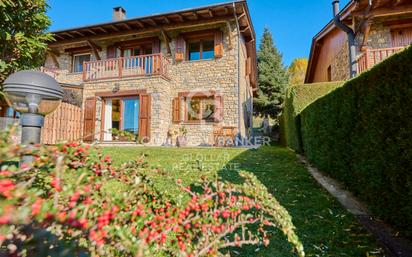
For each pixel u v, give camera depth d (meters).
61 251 1.03
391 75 2.23
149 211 1.41
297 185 3.99
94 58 12.06
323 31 11.09
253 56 14.36
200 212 1.52
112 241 1.09
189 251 1.31
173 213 1.45
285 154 6.97
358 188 3.04
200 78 10.33
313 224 2.62
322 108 4.39
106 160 1.49
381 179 2.45
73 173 1.17
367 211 2.85
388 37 8.08
